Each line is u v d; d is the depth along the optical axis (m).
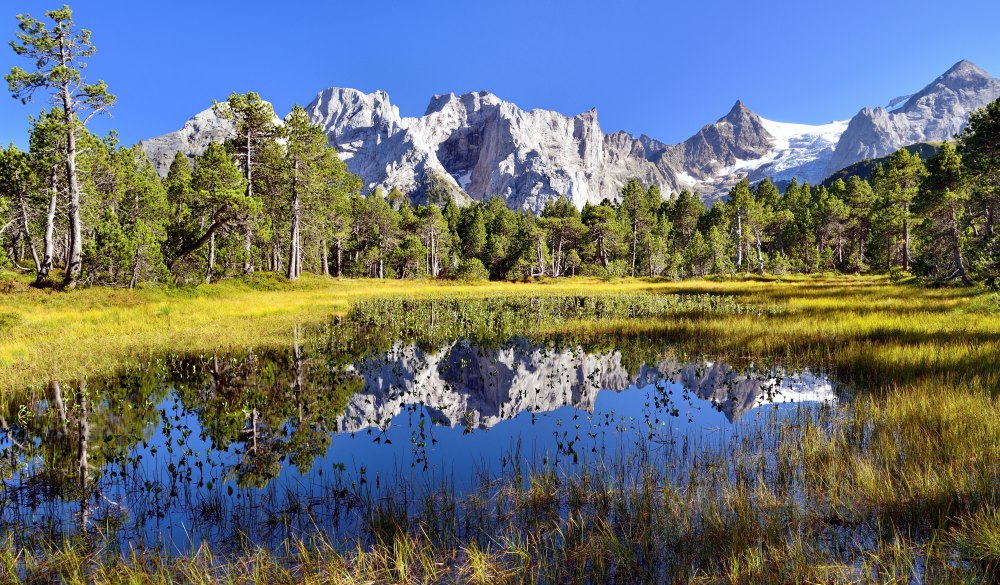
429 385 9.77
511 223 75.69
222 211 25.42
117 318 16.08
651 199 93.06
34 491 4.92
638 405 8.15
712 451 5.66
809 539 3.60
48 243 22.77
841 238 61.94
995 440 4.88
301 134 35.16
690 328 15.55
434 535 3.89
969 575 3.02
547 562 3.50
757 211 58.53
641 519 4.00
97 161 27.47
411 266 59.53
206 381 9.55
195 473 5.38
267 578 3.34
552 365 11.66
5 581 3.30
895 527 3.67
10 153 23.38
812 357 10.73
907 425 5.64
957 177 25.50
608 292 35.09
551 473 5.10
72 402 8.16
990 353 8.90
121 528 4.16
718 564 3.39
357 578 3.36
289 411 7.84
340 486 4.96
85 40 21.77
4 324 13.98
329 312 20.39
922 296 21.16
